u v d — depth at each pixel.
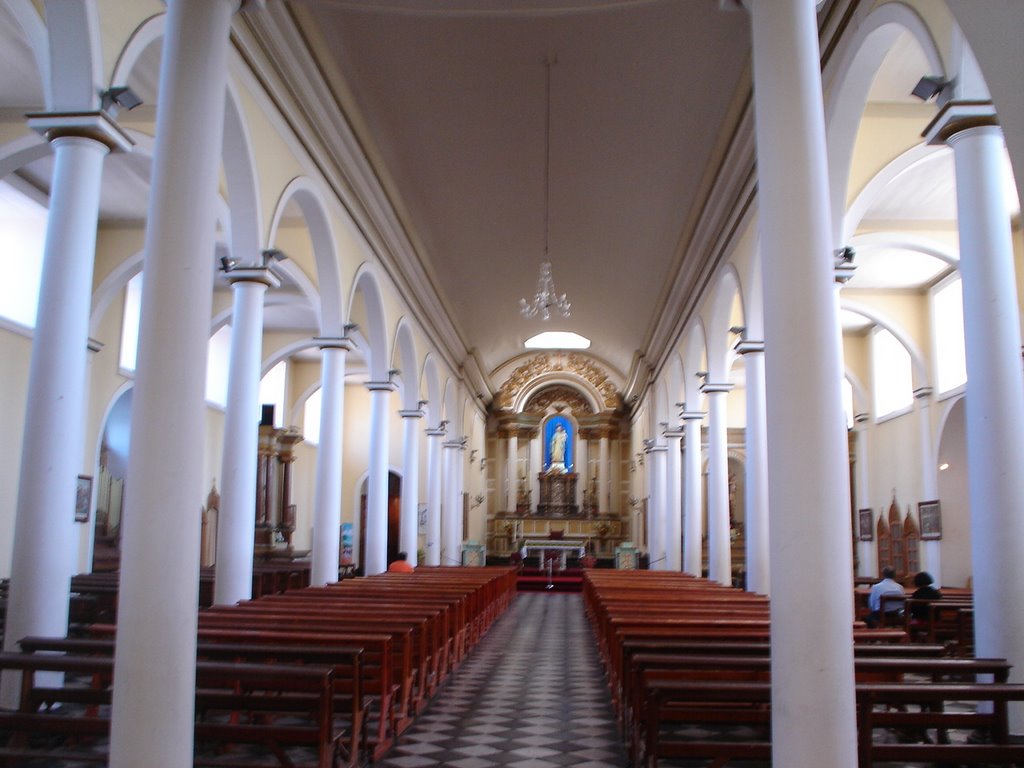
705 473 25.30
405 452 17.23
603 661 9.94
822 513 4.38
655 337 20.80
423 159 12.30
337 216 11.03
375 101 10.59
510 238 15.87
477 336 24.06
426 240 15.73
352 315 17.81
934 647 6.34
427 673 8.26
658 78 10.08
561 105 10.83
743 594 10.81
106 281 13.59
